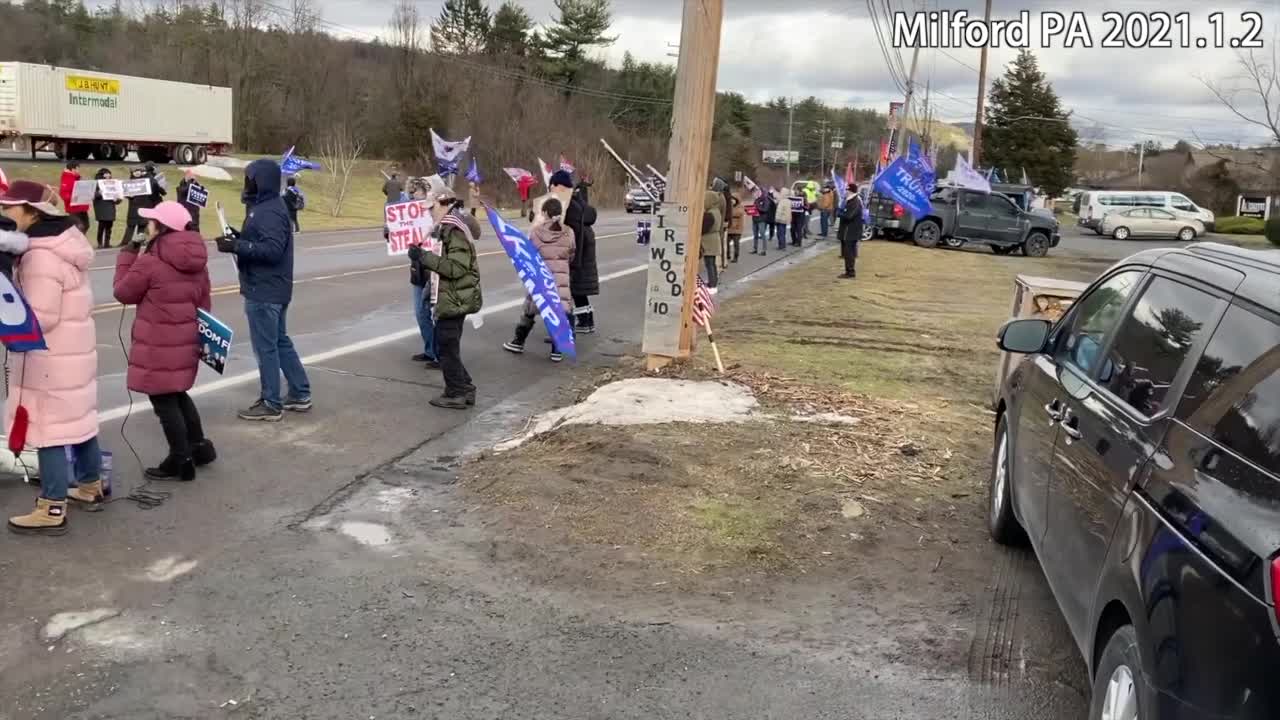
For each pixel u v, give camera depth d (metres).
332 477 6.37
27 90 42.72
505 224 8.48
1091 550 3.54
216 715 3.68
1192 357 3.30
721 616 4.64
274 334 7.45
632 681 4.04
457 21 81.06
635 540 5.40
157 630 4.29
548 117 67.00
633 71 85.88
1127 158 98.62
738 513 5.77
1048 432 4.52
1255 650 2.39
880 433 7.51
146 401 7.86
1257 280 3.20
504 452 6.93
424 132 63.56
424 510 5.85
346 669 4.05
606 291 16.81
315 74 66.69
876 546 5.48
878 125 124.25
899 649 4.39
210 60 65.06
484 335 11.93
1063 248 36.44
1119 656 3.08
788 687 4.04
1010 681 4.15
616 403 7.77
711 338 9.44
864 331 12.94
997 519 5.54
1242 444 2.78
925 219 30.89
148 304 5.81
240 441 7.00
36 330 4.85
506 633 4.40
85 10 71.25
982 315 15.17
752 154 106.06
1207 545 2.67
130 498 5.77
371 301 14.05
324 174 57.00
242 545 5.23
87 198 22.42
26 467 5.75
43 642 4.12
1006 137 80.00
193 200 7.14
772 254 26.09
